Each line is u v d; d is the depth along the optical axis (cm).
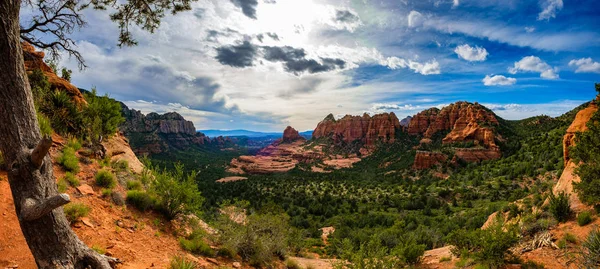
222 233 931
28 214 319
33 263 493
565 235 1003
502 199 5916
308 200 8225
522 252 1015
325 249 2889
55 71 1650
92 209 730
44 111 1107
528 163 7588
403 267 1163
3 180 668
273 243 949
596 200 1056
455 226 3969
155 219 859
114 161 1141
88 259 385
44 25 911
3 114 337
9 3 340
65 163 873
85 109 1311
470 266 1020
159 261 635
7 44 338
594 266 789
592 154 1118
